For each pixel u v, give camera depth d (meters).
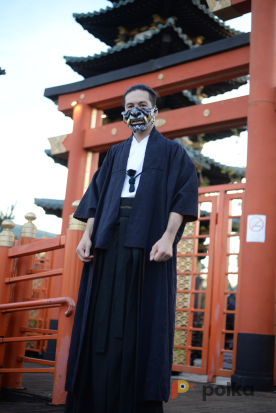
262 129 5.20
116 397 1.62
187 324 5.79
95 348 1.70
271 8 5.49
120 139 7.18
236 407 3.00
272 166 5.13
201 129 6.60
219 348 5.34
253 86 5.38
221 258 5.63
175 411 2.63
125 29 12.35
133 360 1.62
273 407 3.16
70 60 11.33
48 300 2.58
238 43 6.07
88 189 2.06
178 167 1.87
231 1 5.71
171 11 11.54
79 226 2.67
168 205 1.80
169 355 1.66
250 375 4.64
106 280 1.74
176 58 6.67
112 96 7.41
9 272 3.00
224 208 5.77
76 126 7.67
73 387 1.72
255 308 4.83
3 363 3.00
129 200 1.81
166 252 1.65
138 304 1.65
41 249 2.80
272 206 5.06
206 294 5.64
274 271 4.96
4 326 2.87
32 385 3.21
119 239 1.76
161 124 6.80
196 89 13.09
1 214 12.77
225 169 12.88
